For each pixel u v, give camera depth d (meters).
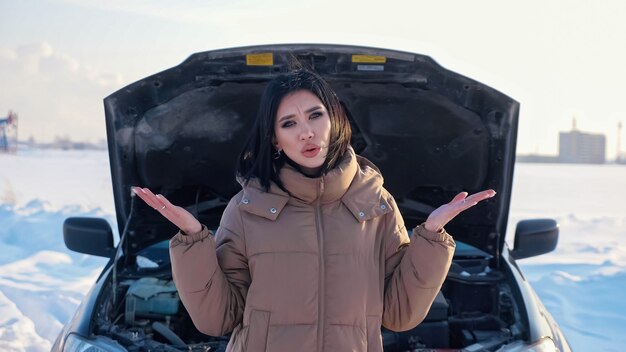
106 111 3.24
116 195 3.47
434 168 3.64
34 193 14.52
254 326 1.90
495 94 3.22
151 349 2.72
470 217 3.62
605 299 5.93
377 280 1.98
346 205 1.97
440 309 3.18
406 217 3.88
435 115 3.45
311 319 1.88
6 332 4.81
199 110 3.43
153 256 3.64
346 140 2.00
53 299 5.66
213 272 1.88
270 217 1.92
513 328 2.90
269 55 3.26
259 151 1.99
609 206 14.39
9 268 6.89
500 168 3.44
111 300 3.16
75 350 2.65
